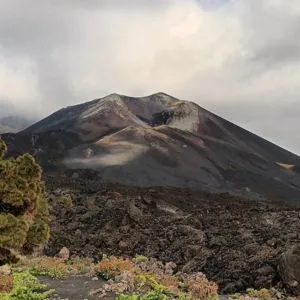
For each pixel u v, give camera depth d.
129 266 20.56
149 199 84.12
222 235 57.22
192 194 129.62
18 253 26.64
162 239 58.59
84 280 19.72
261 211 78.44
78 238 60.06
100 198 83.94
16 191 25.41
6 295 15.72
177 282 20.80
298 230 56.22
